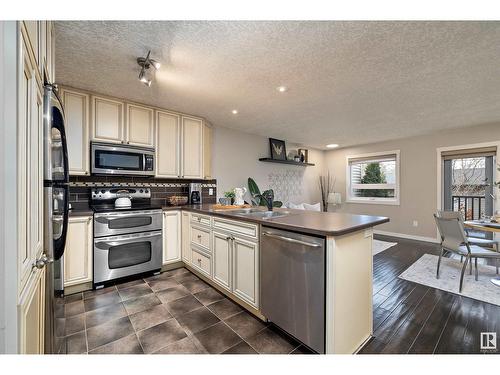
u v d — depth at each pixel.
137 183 3.24
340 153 6.21
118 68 2.14
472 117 3.52
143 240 2.77
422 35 1.64
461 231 2.51
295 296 1.57
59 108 1.41
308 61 1.99
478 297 2.32
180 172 3.37
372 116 3.49
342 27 1.57
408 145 4.98
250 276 1.96
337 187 6.26
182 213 3.11
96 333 1.74
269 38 1.69
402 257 3.64
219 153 4.25
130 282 2.68
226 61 2.00
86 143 2.62
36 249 1.00
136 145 2.95
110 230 2.54
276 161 5.02
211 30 1.61
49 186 1.20
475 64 2.01
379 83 2.39
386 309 2.11
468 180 4.32
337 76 2.25
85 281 2.40
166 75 2.26
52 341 1.26
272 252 1.74
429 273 2.97
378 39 1.69
